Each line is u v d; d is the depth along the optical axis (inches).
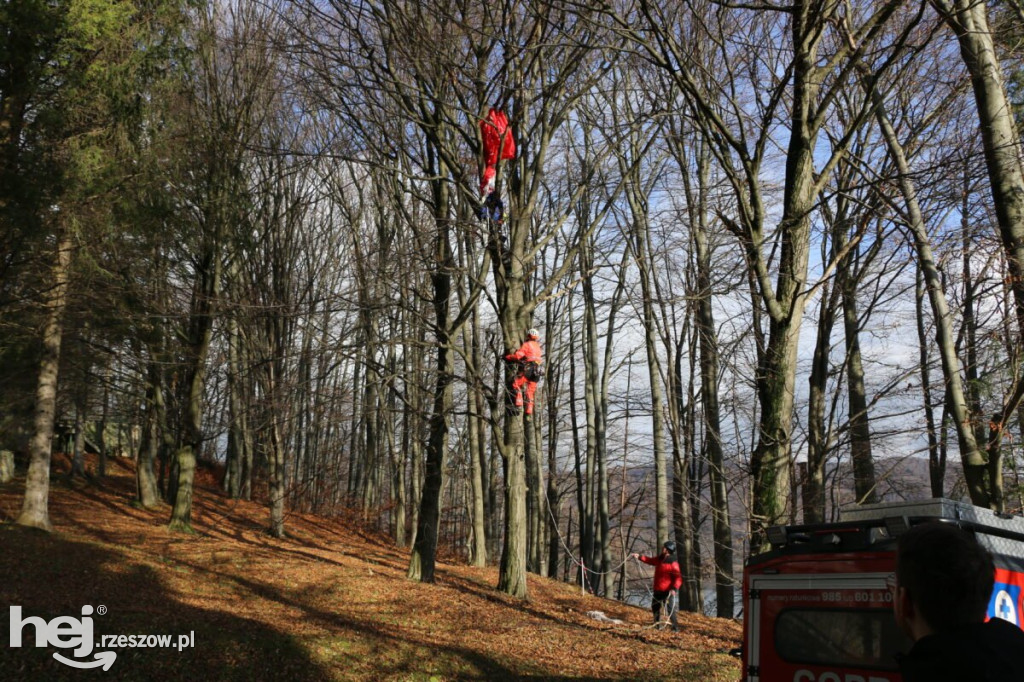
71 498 1039.0
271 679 368.8
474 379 639.8
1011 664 83.5
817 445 623.8
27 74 519.8
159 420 1022.4
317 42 564.1
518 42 583.2
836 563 215.9
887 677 198.5
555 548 1277.1
